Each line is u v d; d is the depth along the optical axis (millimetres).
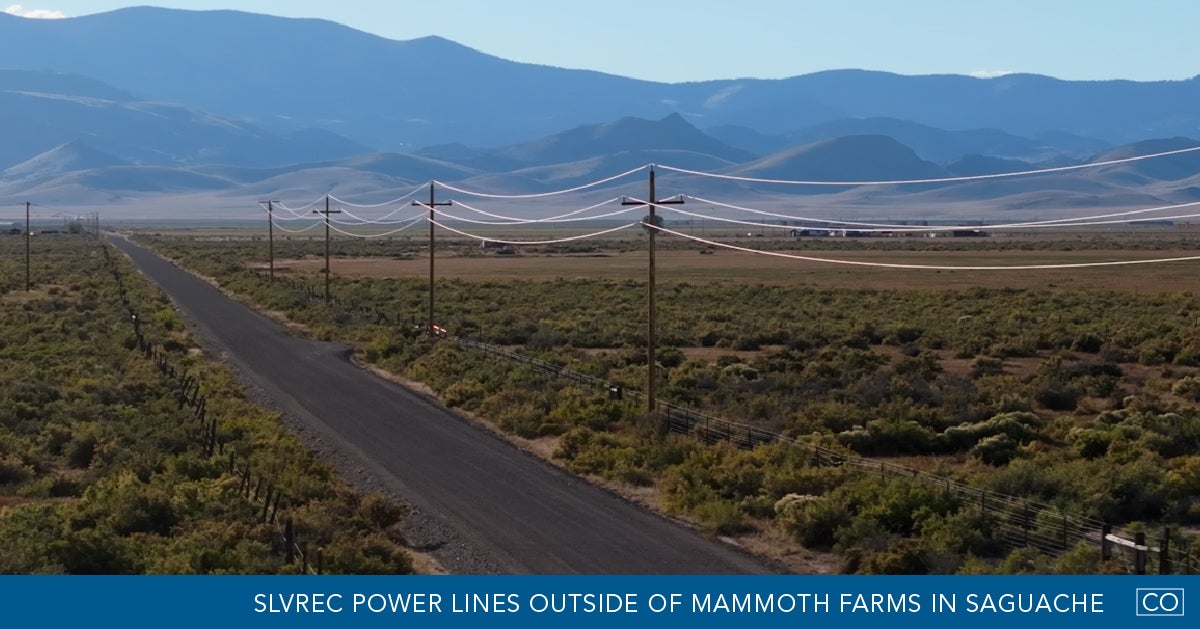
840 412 146875
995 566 85938
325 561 82000
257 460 119438
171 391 164375
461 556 90438
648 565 87875
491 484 116625
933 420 145875
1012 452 129625
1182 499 105312
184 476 109812
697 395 168500
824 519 95562
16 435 131500
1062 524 93188
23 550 79062
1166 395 174625
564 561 89000
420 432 144750
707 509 101812
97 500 97125
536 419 147625
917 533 95125
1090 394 175125
